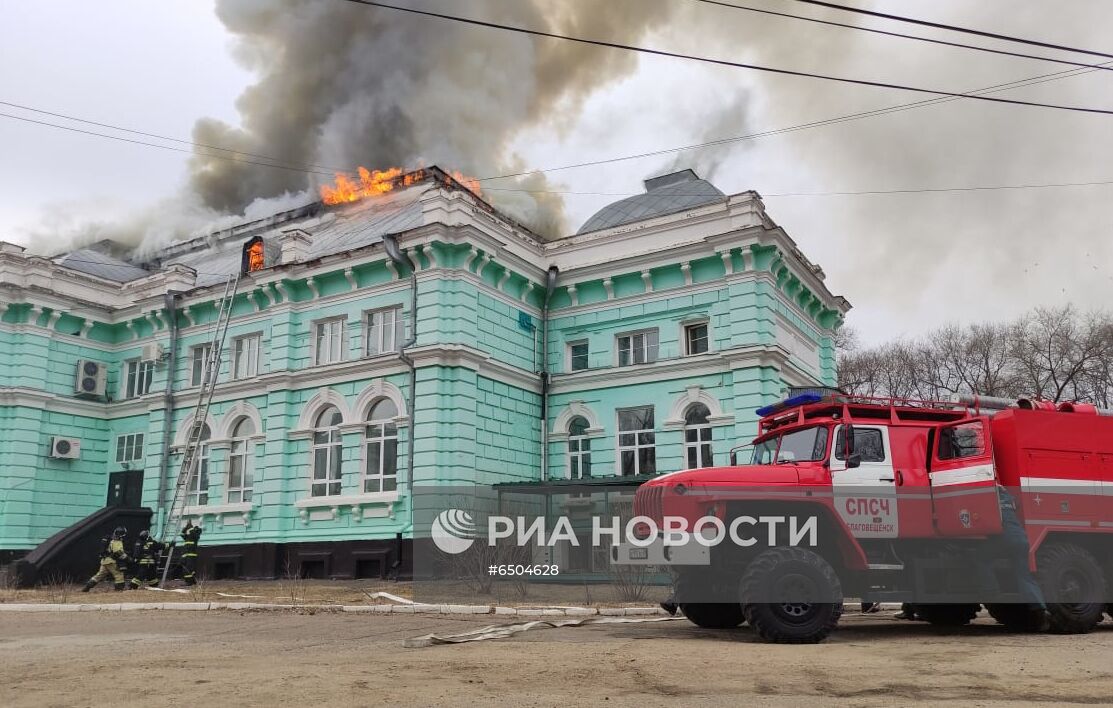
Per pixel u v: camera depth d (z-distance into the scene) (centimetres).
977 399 1274
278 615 1440
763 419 1308
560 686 707
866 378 5159
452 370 2325
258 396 2680
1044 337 4394
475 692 674
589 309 2638
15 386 2892
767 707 626
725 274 2394
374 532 2333
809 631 1017
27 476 2864
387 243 2416
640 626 1267
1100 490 1226
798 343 2627
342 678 733
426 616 1406
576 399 2591
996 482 1176
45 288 2962
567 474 2559
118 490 3009
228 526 2612
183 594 1888
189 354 2936
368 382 2458
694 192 2789
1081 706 634
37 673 774
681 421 2391
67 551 2394
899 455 1169
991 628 1278
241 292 2780
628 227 2602
